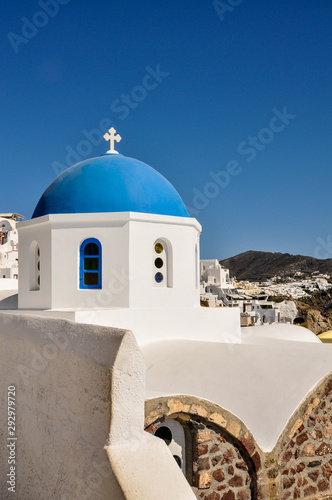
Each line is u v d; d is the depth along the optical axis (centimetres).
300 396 723
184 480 452
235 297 5438
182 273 1110
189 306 1113
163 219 1077
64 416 510
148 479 434
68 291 1041
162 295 1071
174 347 937
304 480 719
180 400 623
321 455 738
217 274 6238
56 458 520
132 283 1027
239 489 670
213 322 1120
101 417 450
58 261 1048
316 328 5069
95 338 484
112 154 1248
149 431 618
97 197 1076
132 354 458
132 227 1038
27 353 607
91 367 470
